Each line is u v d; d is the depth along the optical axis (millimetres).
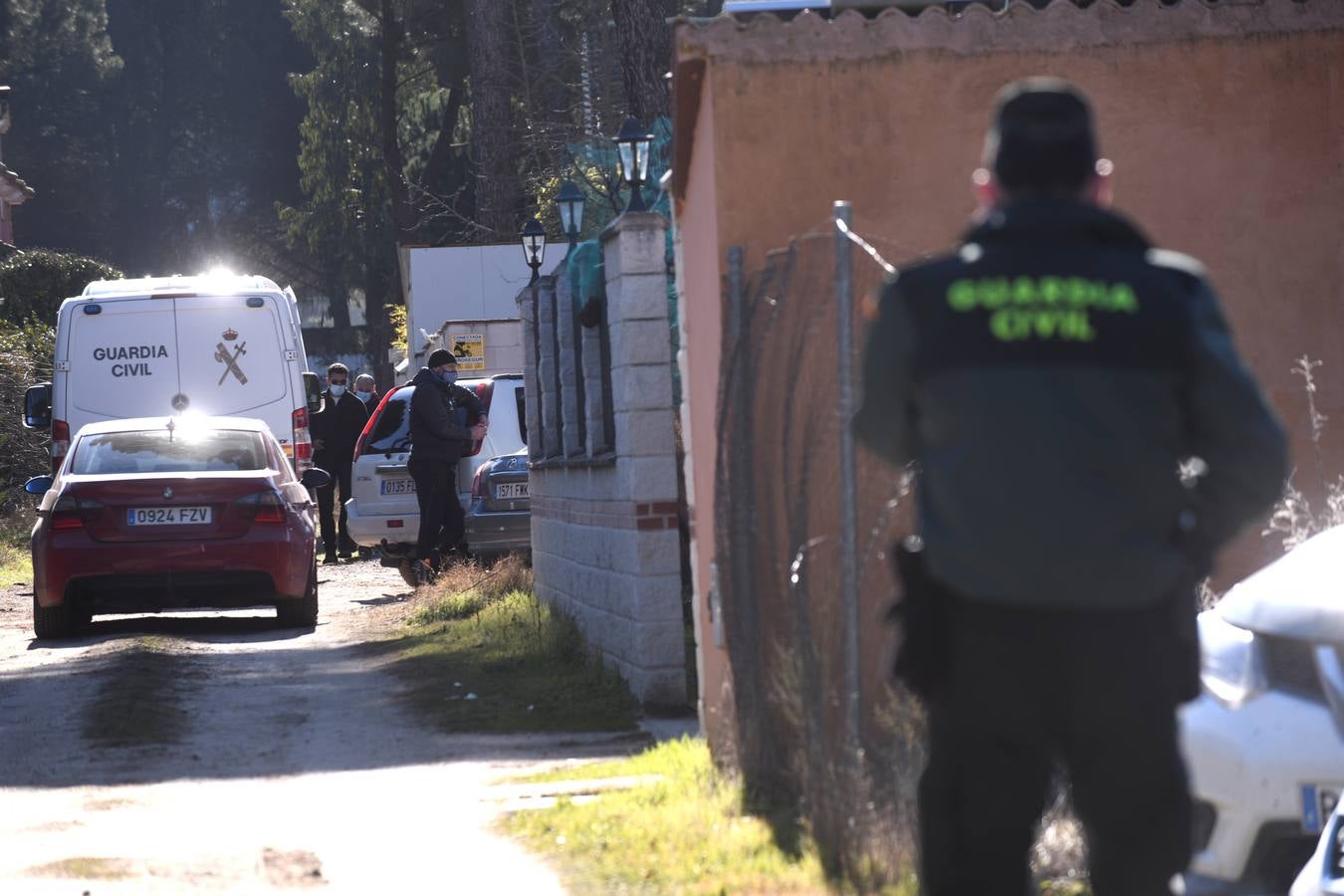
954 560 13133
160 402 72938
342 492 89938
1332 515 28703
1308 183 30375
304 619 58594
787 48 29297
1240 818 19594
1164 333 12805
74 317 72750
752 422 27109
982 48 29719
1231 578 29125
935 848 14180
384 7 199375
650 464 38188
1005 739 13445
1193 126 30234
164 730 36875
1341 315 30375
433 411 64812
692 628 46062
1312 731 19250
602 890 21844
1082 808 13852
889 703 23938
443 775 31344
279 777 31688
